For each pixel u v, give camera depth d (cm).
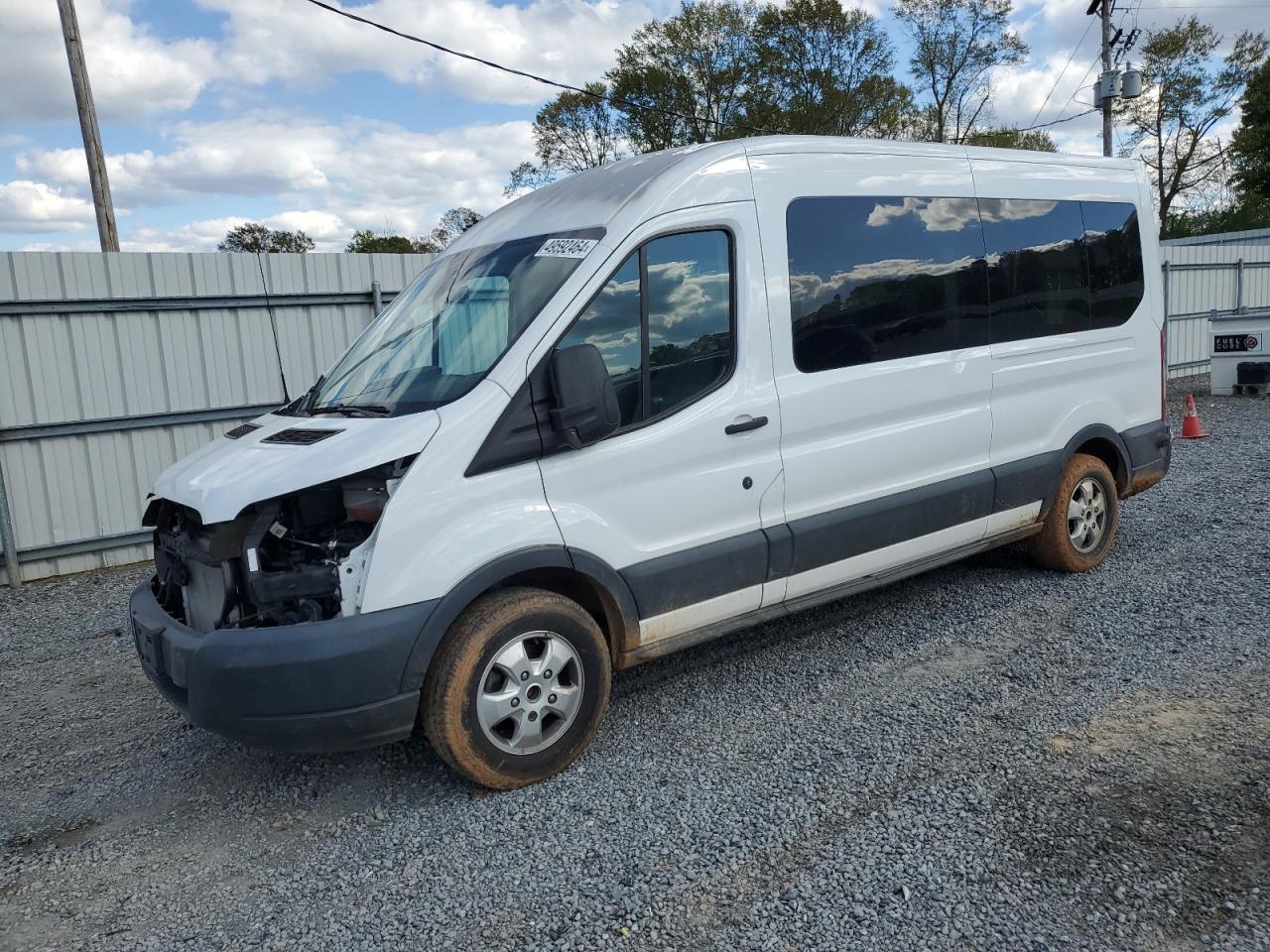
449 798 395
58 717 527
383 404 404
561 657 399
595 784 395
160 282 883
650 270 420
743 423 444
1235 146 4622
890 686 476
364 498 363
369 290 998
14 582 834
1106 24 2775
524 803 385
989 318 553
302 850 366
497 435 379
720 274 443
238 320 932
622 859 340
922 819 350
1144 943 278
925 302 520
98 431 867
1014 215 571
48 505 850
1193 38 4775
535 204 487
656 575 423
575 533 397
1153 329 657
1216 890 299
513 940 300
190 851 373
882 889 311
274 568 369
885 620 574
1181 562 648
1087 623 545
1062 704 441
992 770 383
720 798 377
